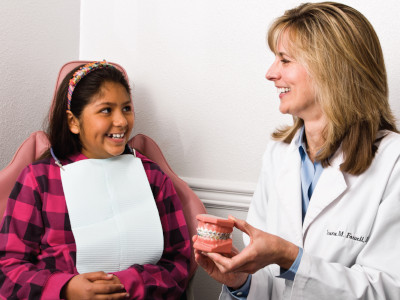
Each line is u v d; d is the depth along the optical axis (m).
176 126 1.73
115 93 1.26
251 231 0.88
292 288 0.92
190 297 1.34
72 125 1.30
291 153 1.13
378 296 0.91
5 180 1.30
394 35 1.41
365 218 0.99
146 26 1.72
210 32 1.64
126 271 1.17
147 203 1.30
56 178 1.26
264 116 1.61
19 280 1.11
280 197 1.09
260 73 1.59
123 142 1.28
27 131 1.65
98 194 1.25
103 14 1.78
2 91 1.52
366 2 1.43
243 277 1.03
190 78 1.69
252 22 1.58
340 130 1.01
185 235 1.35
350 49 0.99
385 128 1.07
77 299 1.08
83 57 1.84
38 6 1.62
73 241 1.22
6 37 1.51
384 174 0.98
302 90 1.04
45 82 1.70
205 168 1.71
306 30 1.02
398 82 1.42
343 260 1.00
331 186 1.01
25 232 1.20
